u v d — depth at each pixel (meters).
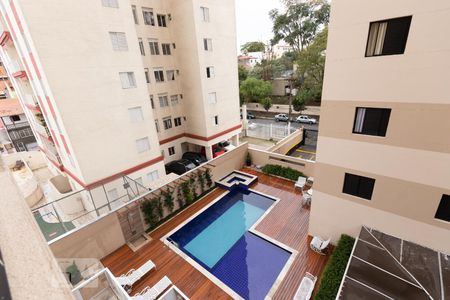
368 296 7.82
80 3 14.34
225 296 10.45
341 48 8.86
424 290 7.80
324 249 12.09
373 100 8.86
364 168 9.95
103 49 15.77
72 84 14.79
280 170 19.80
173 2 21.97
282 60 47.88
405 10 7.41
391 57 8.07
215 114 25.33
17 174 26.67
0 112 32.34
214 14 22.55
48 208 19.42
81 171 16.14
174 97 25.34
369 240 9.93
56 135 17.67
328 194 11.46
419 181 8.88
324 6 39.97
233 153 20.55
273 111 46.44
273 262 12.12
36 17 12.92
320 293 9.67
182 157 26.95
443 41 7.17
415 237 9.61
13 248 1.39
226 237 14.07
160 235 14.23
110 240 12.87
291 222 14.59
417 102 8.11
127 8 16.53
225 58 24.78
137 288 10.95
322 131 10.50
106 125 16.77
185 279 11.30
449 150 8.02
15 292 1.16
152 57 22.80
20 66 18.73
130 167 18.72
